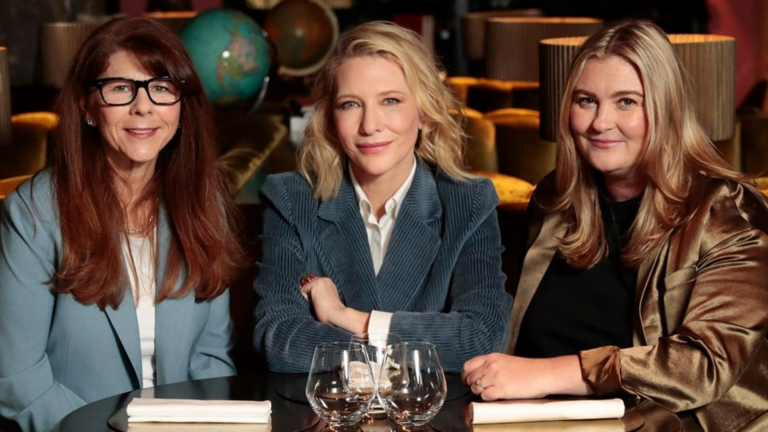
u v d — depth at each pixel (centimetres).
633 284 212
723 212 203
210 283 218
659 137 205
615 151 209
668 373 186
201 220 216
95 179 210
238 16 450
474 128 433
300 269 222
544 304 221
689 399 187
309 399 162
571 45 322
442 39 814
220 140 396
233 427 163
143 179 216
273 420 167
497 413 164
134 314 211
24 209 209
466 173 229
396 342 169
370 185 225
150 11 738
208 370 224
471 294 215
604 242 216
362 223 225
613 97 207
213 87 441
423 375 160
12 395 207
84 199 207
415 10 810
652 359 187
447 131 226
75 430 162
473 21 754
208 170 218
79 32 577
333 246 224
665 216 206
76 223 206
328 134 226
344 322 210
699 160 210
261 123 441
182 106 216
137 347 211
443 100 222
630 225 214
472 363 186
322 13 530
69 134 209
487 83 564
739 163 461
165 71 208
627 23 210
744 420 198
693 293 199
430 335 206
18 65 639
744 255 199
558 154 219
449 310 222
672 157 207
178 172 217
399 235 223
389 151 215
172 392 183
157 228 217
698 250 202
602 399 179
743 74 838
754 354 195
